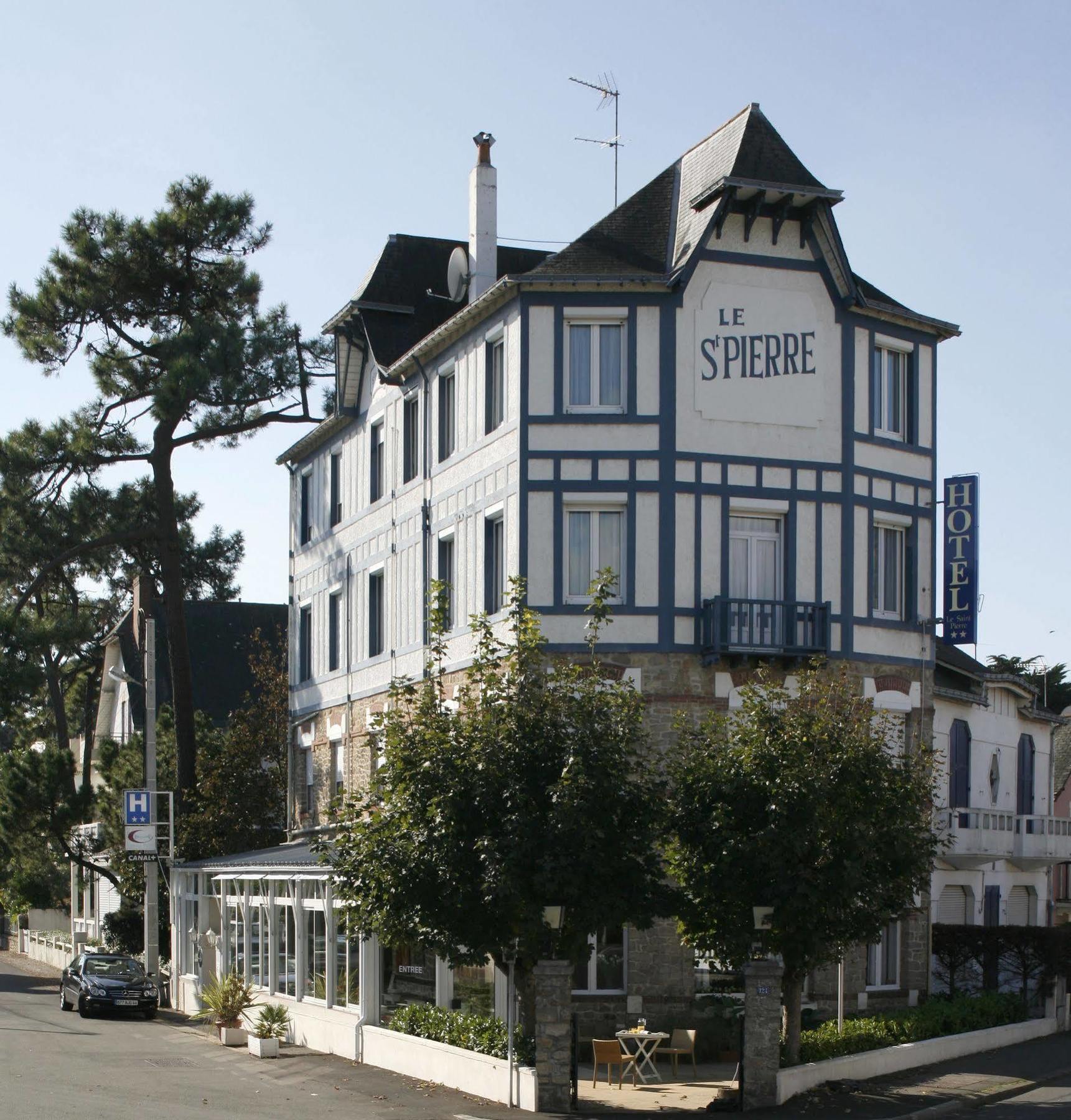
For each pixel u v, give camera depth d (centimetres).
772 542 2802
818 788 2062
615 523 2744
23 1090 2183
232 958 3516
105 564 5738
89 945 5150
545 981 2075
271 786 4331
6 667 4162
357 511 3684
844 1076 2247
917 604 2942
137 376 4394
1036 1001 3027
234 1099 2172
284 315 4341
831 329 2855
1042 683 6881
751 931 2127
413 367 3300
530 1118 1998
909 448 2958
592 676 2217
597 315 2758
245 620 6275
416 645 3234
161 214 4338
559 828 2000
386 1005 2708
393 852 2086
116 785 4478
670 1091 2230
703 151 2934
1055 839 3684
